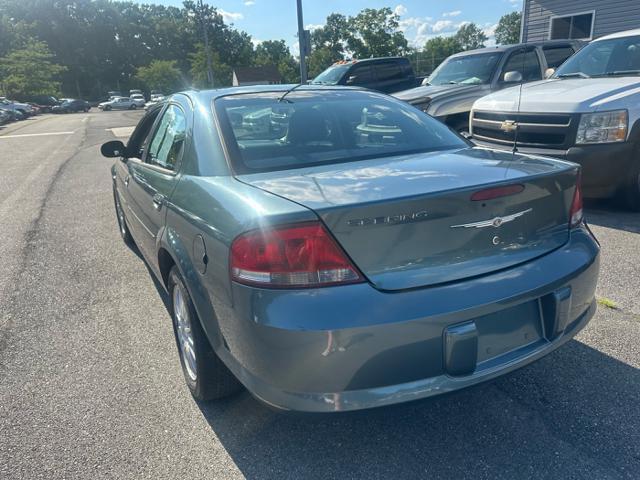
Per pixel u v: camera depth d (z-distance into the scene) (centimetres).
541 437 228
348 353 178
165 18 10694
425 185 199
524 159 249
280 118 280
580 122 501
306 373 181
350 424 243
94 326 355
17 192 855
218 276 201
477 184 199
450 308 187
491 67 850
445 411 249
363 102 315
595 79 584
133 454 228
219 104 285
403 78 1256
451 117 800
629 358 282
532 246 217
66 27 9475
